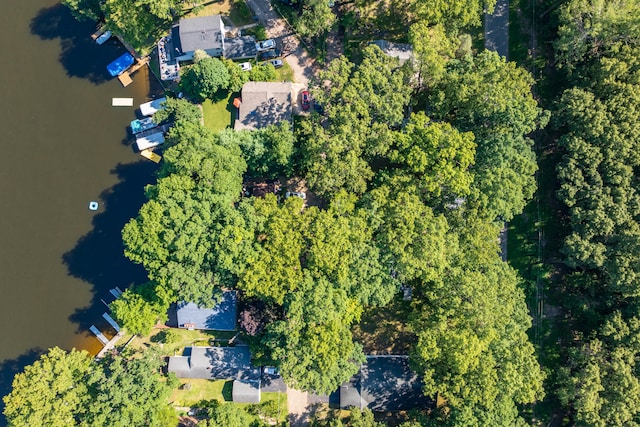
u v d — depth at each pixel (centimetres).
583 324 9125
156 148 9406
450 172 7906
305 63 9300
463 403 8112
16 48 9538
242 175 8969
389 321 9131
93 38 9544
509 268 8531
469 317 7938
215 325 8888
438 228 7850
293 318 7750
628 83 8331
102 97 9475
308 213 8019
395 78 8175
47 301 9281
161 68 9269
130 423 8112
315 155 8194
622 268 8069
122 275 9331
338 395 8981
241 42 9156
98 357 9162
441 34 8412
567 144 8406
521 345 8231
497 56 8406
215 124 9262
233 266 7931
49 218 9388
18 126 9475
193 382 9081
